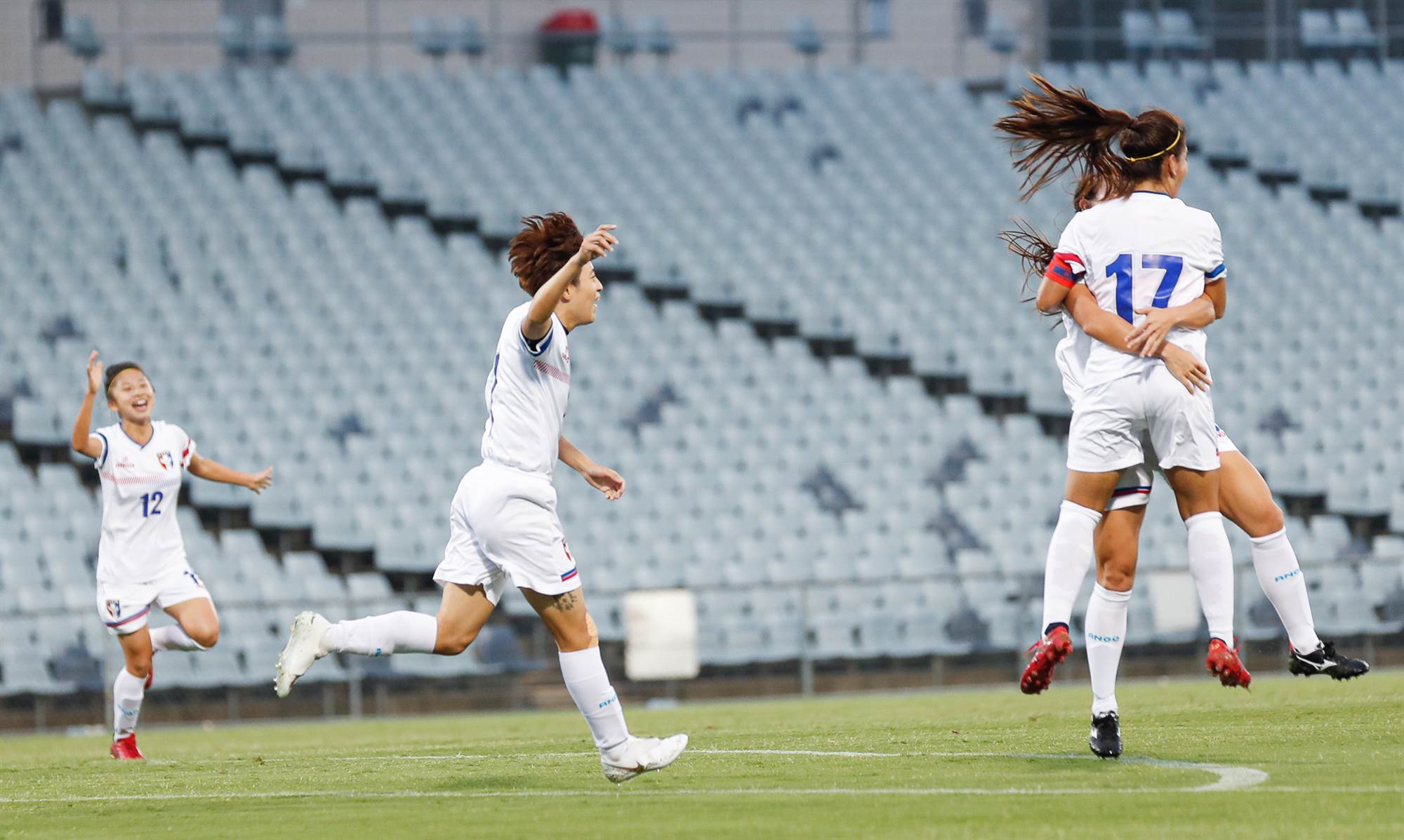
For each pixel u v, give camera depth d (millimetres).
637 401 69312
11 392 63781
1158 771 17328
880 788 16875
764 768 19484
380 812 16391
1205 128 89750
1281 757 18391
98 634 48812
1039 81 19062
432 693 51250
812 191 83062
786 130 86750
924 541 61750
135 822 16469
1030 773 17734
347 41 86250
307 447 63344
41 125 78250
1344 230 84688
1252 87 92438
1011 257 80312
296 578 57406
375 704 50625
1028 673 18094
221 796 18984
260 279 72000
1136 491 18469
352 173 79875
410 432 65188
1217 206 85188
